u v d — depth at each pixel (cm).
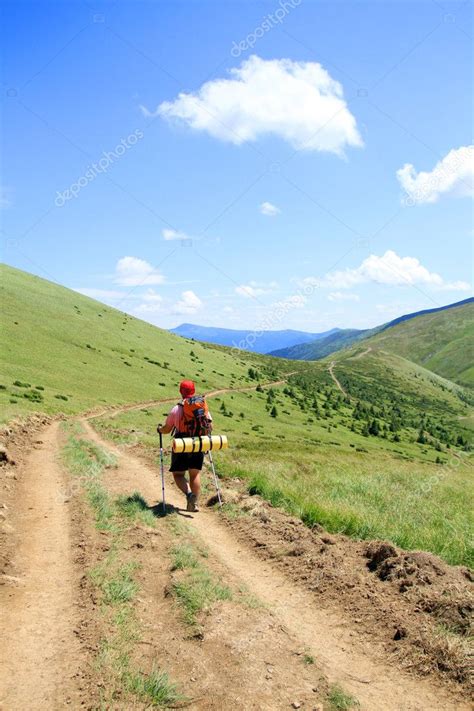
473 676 381
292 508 916
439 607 482
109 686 354
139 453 1773
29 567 594
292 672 395
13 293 11506
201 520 877
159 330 16712
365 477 1750
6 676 364
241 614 492
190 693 357
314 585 584
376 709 353
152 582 558
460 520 1009
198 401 925
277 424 9994
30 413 3216
